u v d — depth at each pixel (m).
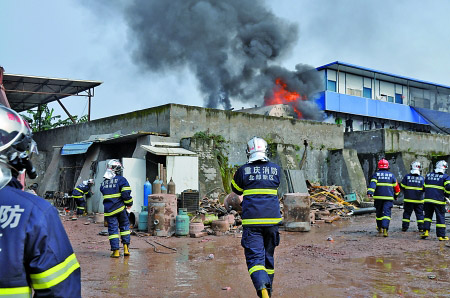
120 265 7.21
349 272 6.55
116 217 8.10
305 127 22.09
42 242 1.68
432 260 7.56
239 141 19.45
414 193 11.55
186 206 13.18
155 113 18.17
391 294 5.29
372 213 17.56
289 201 12.02
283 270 6.69
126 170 15.87
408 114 38.94
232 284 5.83
